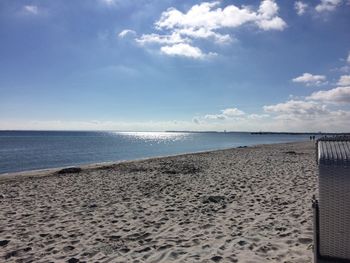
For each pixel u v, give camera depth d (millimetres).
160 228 7328
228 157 27922
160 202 10000
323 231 4086
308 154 30406
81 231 7277
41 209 9508
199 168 19172
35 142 78375
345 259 4027
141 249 6035
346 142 4297
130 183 13992
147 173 17422
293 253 5473
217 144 77125
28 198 11297
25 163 31078
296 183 12562
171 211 8844
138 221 7957
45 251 6148
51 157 37656
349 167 3910
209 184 13070
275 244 5930
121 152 46500
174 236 6719
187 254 5676
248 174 15734
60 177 16859
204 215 8320
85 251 6059
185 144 76250
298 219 7477
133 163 24016
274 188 11602
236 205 9242
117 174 17359
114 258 5664
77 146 61875
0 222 8180
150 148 57562
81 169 20344
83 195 11531
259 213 8219
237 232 6781
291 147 46469
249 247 5871
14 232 7320
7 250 6227
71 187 13414
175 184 13328
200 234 6758
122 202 10141
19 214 8961
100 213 8828
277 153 32312
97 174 17625
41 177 17188
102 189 12695
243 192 11070
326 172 4031
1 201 10852
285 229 6793
